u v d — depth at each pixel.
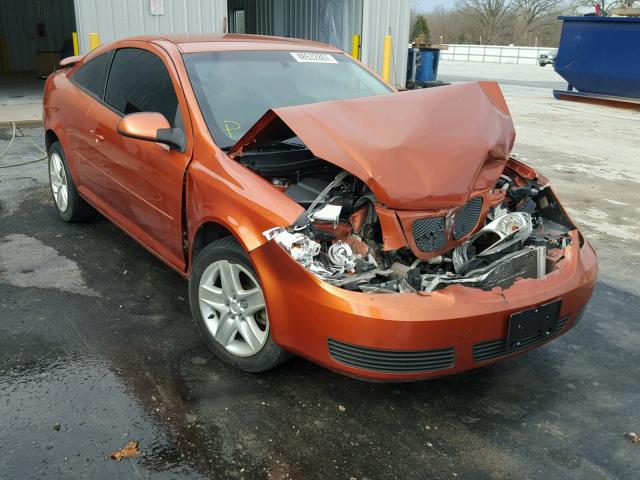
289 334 2.71
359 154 2.87
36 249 4.63
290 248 2.61
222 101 3.53
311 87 3.96
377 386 3.07
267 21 16.84
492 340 2.65
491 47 38.50
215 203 3.02
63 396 2.86
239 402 2.88
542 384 3.17
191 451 2.54
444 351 2.57
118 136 3.90
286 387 3.02
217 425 2.71
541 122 11.98
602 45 14.02
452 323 2.52
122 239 4.88
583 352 3.51
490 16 56.06
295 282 2.62
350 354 2.54
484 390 3.09
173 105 3.56
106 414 2.75
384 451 2.60
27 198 5.89
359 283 2.63
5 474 2.36
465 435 2.73
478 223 3.08
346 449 2.60
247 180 2.97
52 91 5.09
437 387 3.10
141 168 3.68
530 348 2.84
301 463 2.51
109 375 3.05
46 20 18.52
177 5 11.23
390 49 13.98
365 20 13.53
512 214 3.07
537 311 2.74
